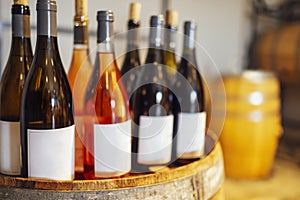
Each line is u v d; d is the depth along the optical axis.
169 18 0.62
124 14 1.00
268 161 1.48
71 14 0.85
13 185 0.41
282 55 1.73
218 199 0.52
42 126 0.46
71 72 0.57
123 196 0.42
